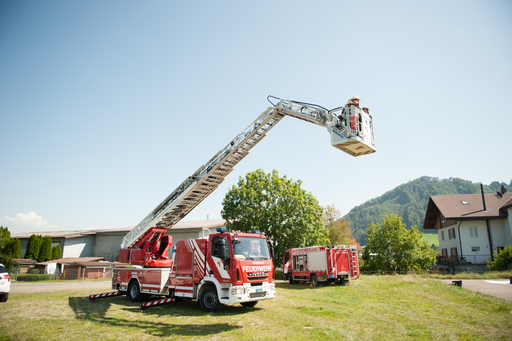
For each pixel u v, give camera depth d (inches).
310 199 1214.9
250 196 1184.2
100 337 283.3
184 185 582.6
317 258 848.3
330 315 387.2
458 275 1042.1
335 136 416.8
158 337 285.7
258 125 529.0
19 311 403.2
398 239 1314.0
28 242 1579.7
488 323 338.6
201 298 426.9
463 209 1519.4
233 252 407.8
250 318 368.8
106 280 1275.8
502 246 1409.9
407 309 430.3
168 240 634.8
